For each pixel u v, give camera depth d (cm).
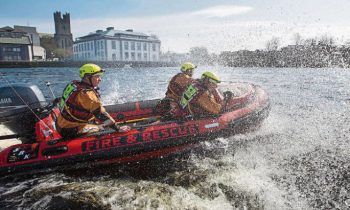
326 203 345
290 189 378
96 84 416
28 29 7869
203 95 500
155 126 471
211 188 386
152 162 457
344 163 449
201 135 479
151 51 8419
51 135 450
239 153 503
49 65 5112
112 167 435
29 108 449
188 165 464
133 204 345
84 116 413
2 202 345
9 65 4712
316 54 3066
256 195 366
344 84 1432
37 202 346
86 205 341
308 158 472
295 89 1252
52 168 406
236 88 651
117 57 7694
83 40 8300
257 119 554
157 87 1548
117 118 590
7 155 405
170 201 353
